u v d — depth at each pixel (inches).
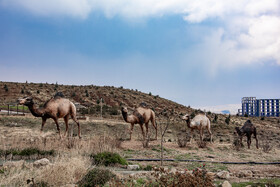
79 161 290.2
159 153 566.9
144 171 344.2
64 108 620.7
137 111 738.2
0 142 487.5
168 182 229.0
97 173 267.7
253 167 458.3
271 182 282.7
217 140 1061.1
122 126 1162.0
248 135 799.1
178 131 1255.5
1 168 298.2
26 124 997.8
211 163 483.2
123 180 264.8
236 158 564.1
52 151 442.9
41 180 247.9
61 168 263.3
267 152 724.0
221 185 260.7
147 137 694.5
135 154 536.7
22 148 453.4
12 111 1483.8
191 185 205.5
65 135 644.1
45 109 587.8
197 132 1314.0
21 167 311.4
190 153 591.8
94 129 1064.8
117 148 563.8
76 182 257.1
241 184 275.7
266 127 1761.8
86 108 1887.3
